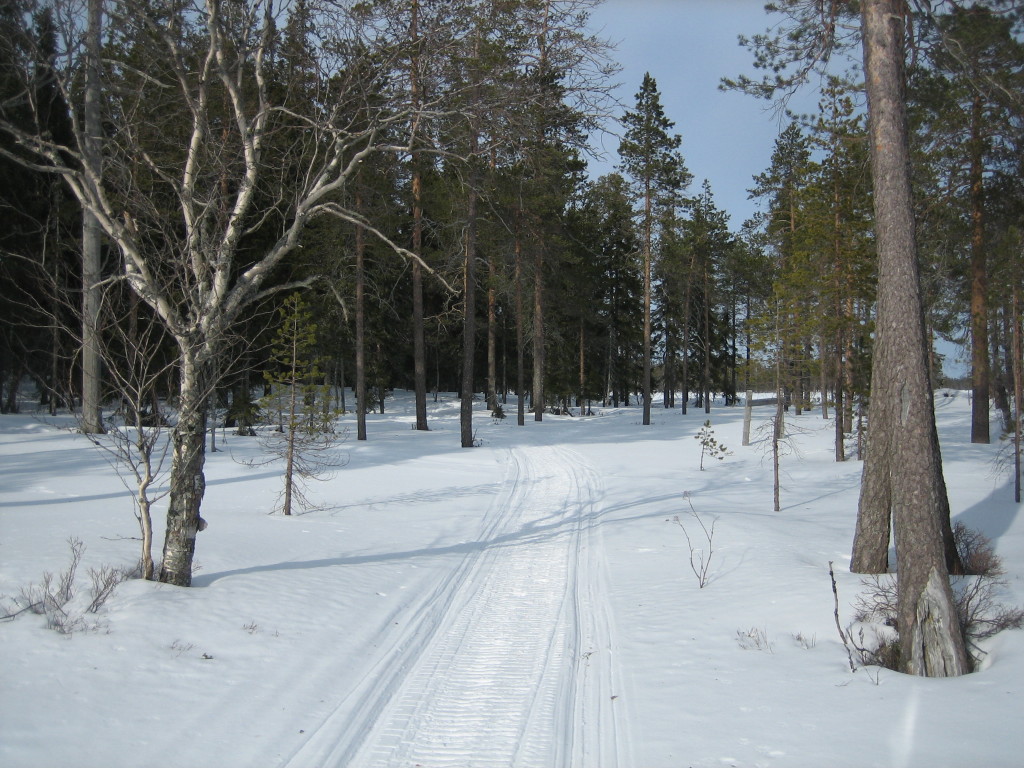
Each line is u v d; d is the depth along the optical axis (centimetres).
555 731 547
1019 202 1733
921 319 739
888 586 839
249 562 984
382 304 3005
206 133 844
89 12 788
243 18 802
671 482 1972
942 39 950
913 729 507
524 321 3775
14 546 923
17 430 2134
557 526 1409
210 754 486
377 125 859
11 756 447
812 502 1647
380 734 540
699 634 755
